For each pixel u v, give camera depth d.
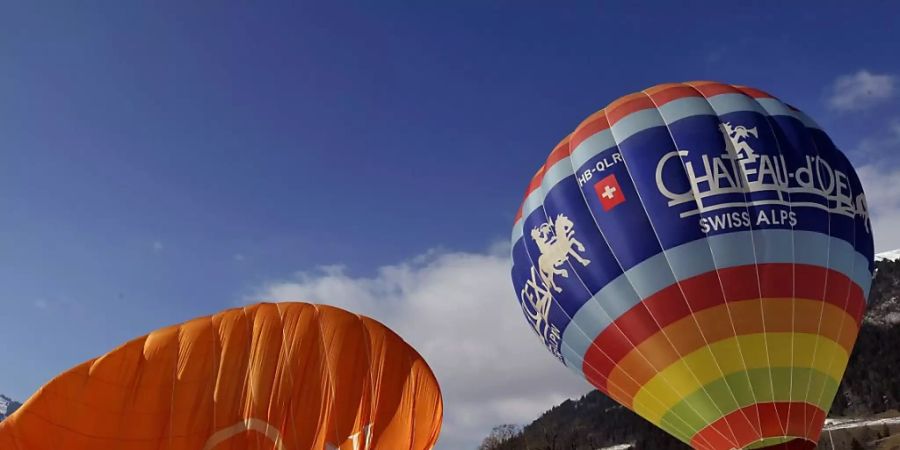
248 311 21.78
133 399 20.11
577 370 23.27
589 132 22.72
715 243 19.53
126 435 19.73
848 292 19.97
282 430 19.77
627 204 20.69
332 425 19.86
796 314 19.00
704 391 19.03
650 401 20.28
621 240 20.44
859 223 21.16
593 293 20.91
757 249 19.38
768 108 22.02
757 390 18.62
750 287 19.12
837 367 19.33
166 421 19.95
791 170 20.45
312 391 20.27
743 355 18.81
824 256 19.69
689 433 19.56
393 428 20.02
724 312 19.08
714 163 20.44
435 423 20.36
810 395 18.62
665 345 19.56
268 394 20.17
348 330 21.33
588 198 21.48
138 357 20.73
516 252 24.41
